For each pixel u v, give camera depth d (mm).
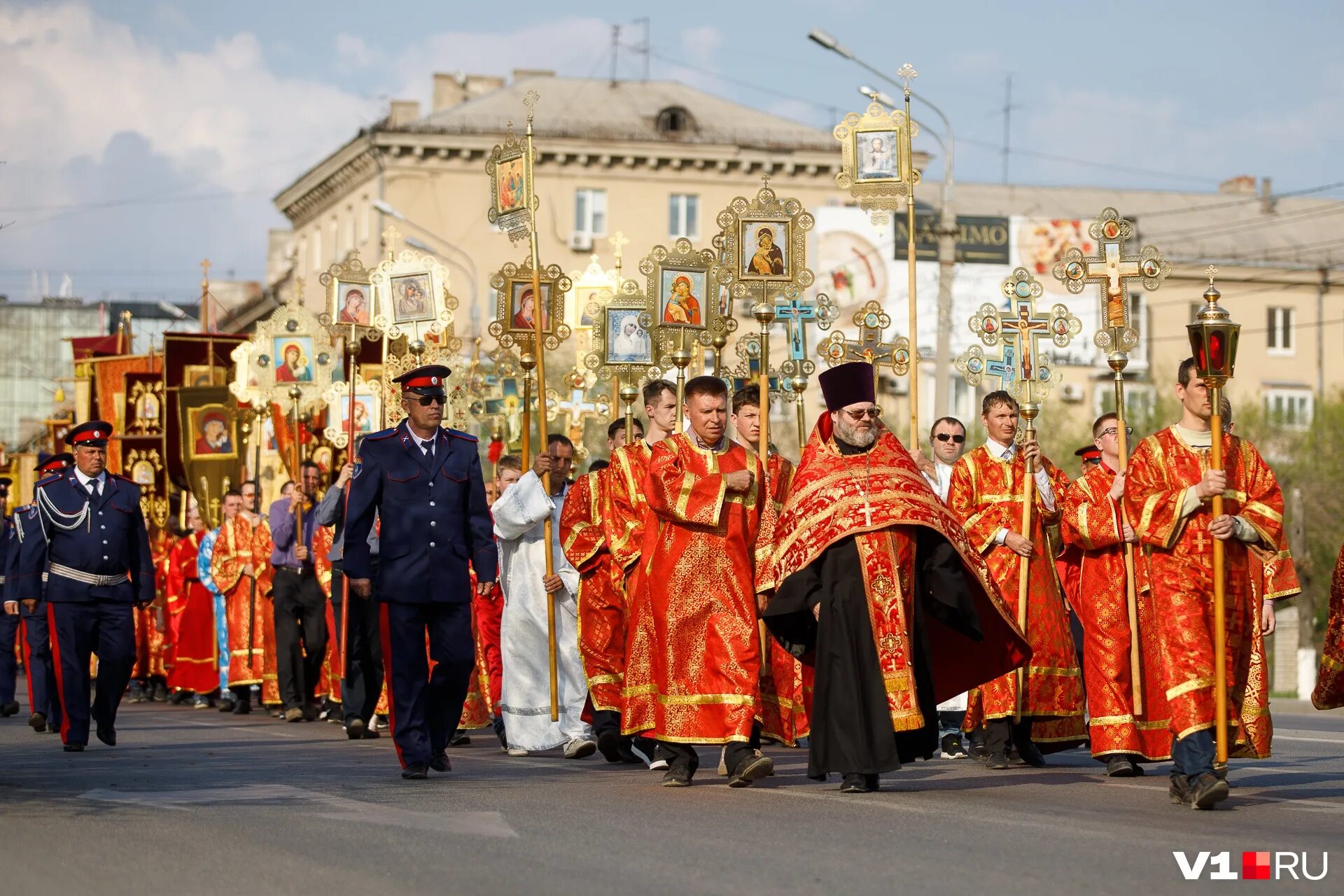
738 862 8109
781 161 61531
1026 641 11000
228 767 12953
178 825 9305
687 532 11227
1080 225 60469
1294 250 66562
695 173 61438
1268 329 65500
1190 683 10180
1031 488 12883
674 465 11227
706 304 15273
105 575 15203
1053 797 10664
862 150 14734
